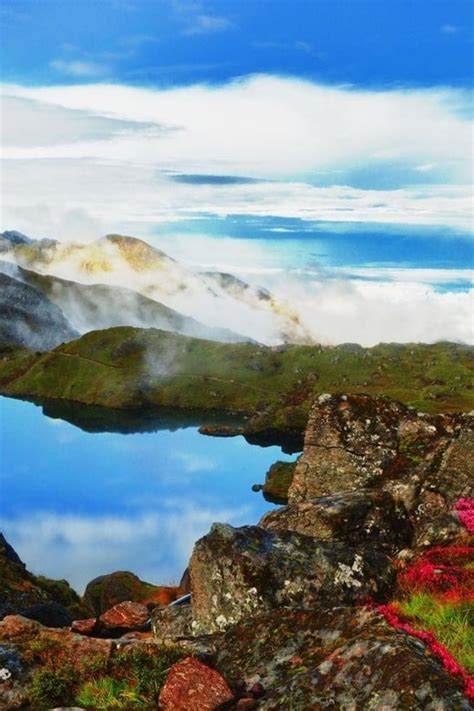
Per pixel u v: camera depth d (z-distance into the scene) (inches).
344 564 888.9
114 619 1047.6
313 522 1098.7
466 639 639.1
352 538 1087.6
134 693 643.5
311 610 730.2
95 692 658.2
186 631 916.0
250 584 860.0
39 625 800.9
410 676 545.0
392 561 952.3
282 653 688.4
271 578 865.5
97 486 7628.0
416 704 527.2
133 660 703.7
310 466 1433.3
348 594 866.1
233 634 740.7
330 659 601.0
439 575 851.4
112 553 5132.9
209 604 871.1
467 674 564.1
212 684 628.4
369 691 553.3
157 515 6358.3
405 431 1424.7
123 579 2219.5
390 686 545.6
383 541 1092.5
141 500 6968.5
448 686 534.9
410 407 1469.0
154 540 5516.7
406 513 1154.0
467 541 997.8
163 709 622.5
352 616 699.4
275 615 743.7
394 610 709.9
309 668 629.9
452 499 1235.2
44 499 7017.7
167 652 713.0
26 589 2133.4
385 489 1305.4
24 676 697.6
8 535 5689.0
